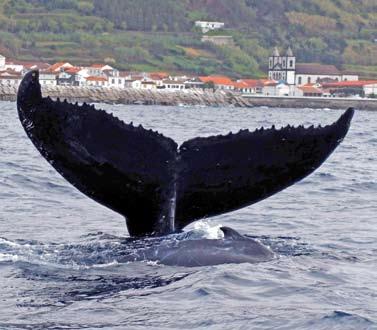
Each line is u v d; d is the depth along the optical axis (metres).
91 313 23.27
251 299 24.66
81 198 45.69
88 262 27.83
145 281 25.94
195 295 24.78
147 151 28.67
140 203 28.72
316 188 53.16
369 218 40.72
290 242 32.69
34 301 24.22
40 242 31.59
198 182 28.72
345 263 29.16
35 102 27.73
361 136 130.12
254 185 28.56
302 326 22.28
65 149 28.05
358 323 22.36
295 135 28.53
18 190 47.88
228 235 28.64
